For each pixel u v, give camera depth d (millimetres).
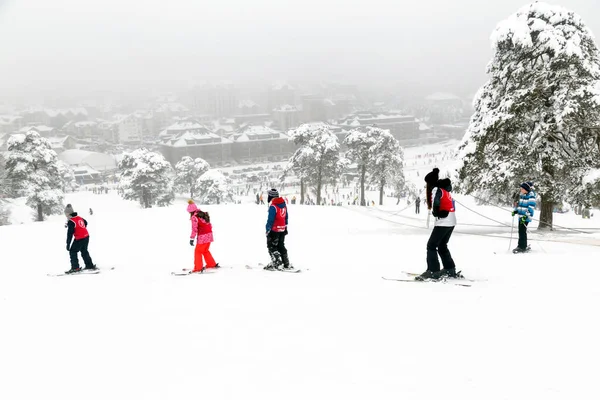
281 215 10062
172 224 26344
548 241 14258
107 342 5137
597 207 19953
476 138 21719
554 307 5500
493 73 22609
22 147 54406
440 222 7645
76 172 154875
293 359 4277
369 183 67750
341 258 12500
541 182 20328
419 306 5949
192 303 6918
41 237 22234
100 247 18703
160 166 77375
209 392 3658
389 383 3654
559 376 3617
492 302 5930
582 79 19547
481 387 3502
